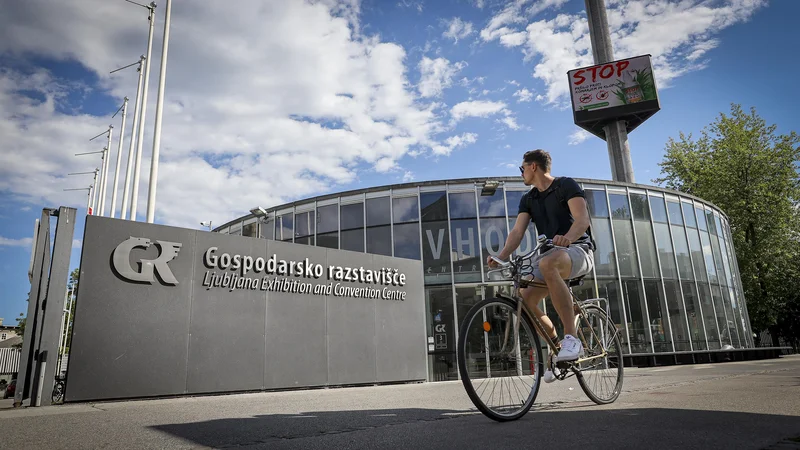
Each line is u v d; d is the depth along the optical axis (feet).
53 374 22.49
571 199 10.72
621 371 12.73
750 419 8.49
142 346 27.17
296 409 13.28
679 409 10.02
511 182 64.59
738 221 100.58
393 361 40.50
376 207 65.10
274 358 32.96
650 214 68.95
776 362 50.67
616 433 7.29
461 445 6.74
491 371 9.69
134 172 65.36
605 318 12.50
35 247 23.29
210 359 29.84
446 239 62.64
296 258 35.73
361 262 40.09
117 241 27.32
